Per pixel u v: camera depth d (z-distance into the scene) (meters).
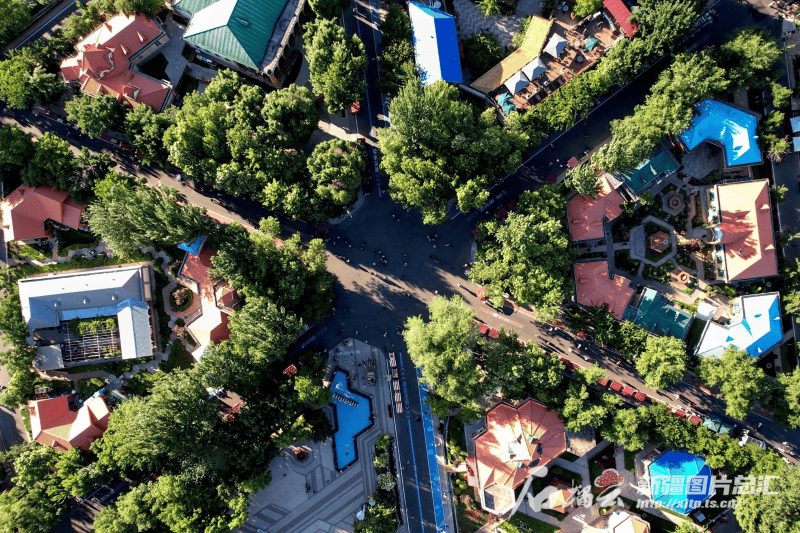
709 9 101.25
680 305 101.12
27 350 95.75
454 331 86.00
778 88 93.56
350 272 103.38
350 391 102.06
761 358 100.62
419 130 90.94
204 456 88.62
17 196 95.56
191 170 94.25
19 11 96.25
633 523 97.88
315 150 93.81
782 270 97.75
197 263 97.88
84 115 93.31
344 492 102.81
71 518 99.94
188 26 97.75
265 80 101.62
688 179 101.25
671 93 94.56
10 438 99.50
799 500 88.56
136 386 99.94
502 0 102.31
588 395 94.94
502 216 100.69
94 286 95.38
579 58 99.69
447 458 102.19
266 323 87.44
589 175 91.50
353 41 94.38
